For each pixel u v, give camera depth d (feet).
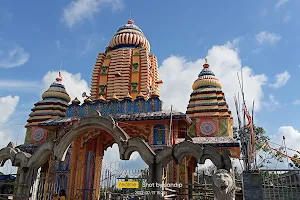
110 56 121.80
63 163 89.61
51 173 81.66
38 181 77.20
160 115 80.43
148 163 54.54
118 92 111.55
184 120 80.84
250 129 50.85
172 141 79.87
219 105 102.01
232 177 48.24
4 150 64.54
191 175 92.48
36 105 116.98
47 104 115.85
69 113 95.04
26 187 60.64
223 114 99.81
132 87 112.37
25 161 62.18
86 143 88.89
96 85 117.29
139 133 83.82
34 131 110.32
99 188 84.23
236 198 64.44
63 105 117.91
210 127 98.58
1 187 91.66
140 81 113.50
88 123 60.08
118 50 121.90
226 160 49.96
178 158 53.11
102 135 94.32
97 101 92.73
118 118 83.87
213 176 48.34
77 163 85.76
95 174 88.94
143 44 126.93
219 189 47.01
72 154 86.43
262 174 48.73
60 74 126.31
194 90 111.75
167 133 81.00
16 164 63.36
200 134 98.43
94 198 84.89
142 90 111.14
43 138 107.55
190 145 52.65
